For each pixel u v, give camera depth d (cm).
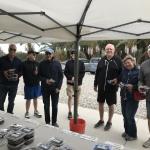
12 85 585
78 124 480
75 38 396
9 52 574
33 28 344
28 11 292
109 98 541
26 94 629
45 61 541
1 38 523
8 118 317
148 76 445
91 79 1596
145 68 448
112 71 522
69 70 630
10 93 589
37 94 639
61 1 269
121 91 488
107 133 543
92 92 1088
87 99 921
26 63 612
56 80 541
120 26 357
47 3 272
